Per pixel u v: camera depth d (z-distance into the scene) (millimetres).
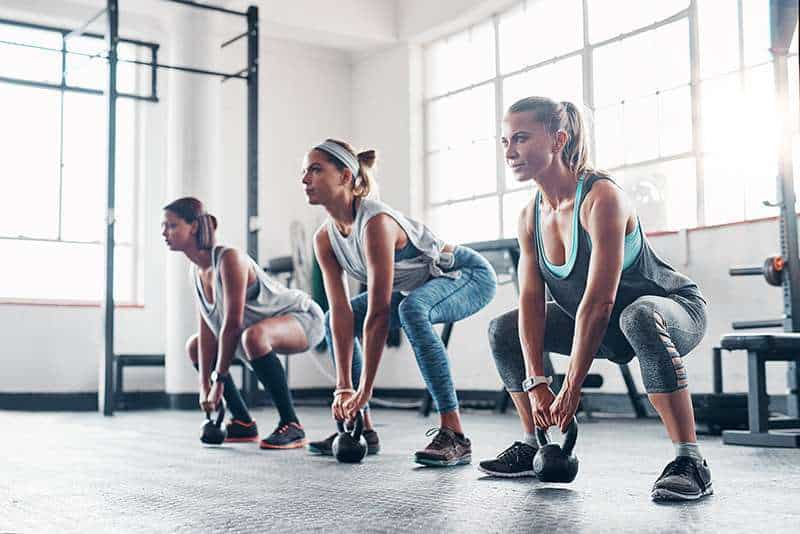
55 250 8234
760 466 2955
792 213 4395
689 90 6449
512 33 7988
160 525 1800
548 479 2379
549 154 2195
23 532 1731
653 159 6684
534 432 2533
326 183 2975
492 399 7602
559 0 7539
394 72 9008
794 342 3787
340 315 3105
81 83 8398
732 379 5832
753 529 1696
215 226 3744
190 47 7719
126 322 8336
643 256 2213
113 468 2949
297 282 8758
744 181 6051
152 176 8586
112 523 1833
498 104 8109
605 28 7137
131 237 8555
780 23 4375
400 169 8906
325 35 8703
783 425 4168
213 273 3701
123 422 5883
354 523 1788
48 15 8055
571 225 2195
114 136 6617
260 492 2293
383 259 2936
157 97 8680
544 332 2375
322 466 2932
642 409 6008
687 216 6422
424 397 6562
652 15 6750
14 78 8125
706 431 4594
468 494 2203
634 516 1852
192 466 2982
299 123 9164
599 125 7129
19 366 7836
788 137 4418
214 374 3711
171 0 6695
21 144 8141
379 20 8789
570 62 7434
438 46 8789
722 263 5918
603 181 2154
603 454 3385
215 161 7754
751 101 6031
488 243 6203
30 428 5242
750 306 5754
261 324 3732
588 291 2107
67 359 8008
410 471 2746
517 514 1886
